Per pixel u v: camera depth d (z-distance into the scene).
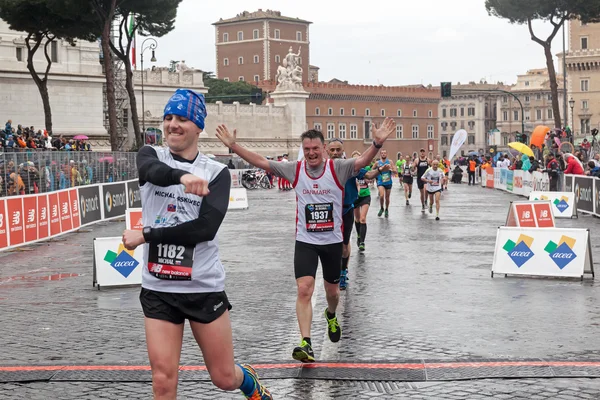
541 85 151.62
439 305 11.01
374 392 6.86
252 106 81.25
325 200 8.05
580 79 107.62
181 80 75.88
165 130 5.12
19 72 55.59
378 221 25.62
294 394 6.80
